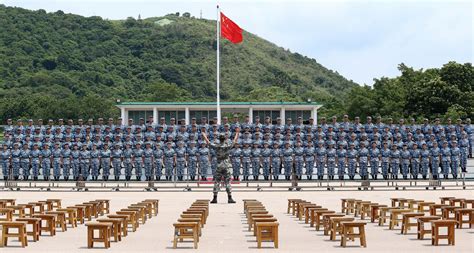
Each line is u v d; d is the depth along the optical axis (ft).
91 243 61.62
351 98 328.90
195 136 142.00
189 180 142.20
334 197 118.21
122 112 216.13
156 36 545.44
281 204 107.45
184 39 554.46
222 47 556.92
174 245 61.46
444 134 144.77
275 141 142.51
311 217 79.05
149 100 412.57
